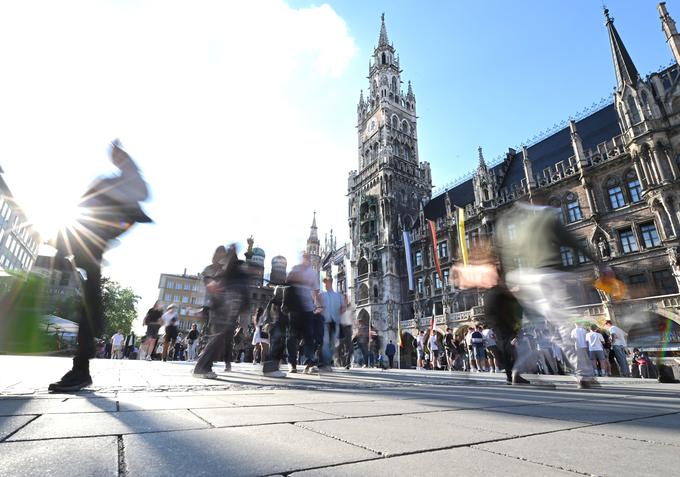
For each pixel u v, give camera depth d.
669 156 29.17
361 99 74.88
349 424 2.58
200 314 16.22
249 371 11.37
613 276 6.79
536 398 4.57
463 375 12.14
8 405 3.05
